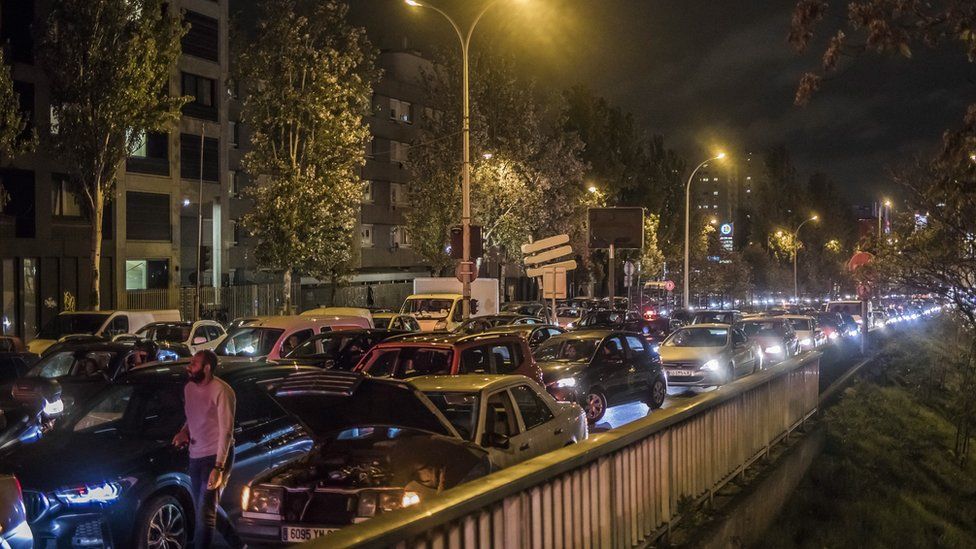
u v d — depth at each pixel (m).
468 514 4.57
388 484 7.38
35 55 33.72
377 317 27.81
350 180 41.12
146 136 43.22
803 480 12.43
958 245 13.07
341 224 41.00
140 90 33.38
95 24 32.75
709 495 8.73
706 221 85.94
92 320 27.86
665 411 7.71
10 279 37.12
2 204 34.41
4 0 36.78
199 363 8.00
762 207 95.88
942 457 15.64
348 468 7.70
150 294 43.19
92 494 7.82
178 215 44.91
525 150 48.84
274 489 7.39
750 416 10.69
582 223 56.72
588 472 5.98
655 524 7.22
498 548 4.83
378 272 67.12
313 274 42.97
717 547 7.79
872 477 13.02
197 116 46.72
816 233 93.38
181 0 45.03
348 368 16.61
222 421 7.93
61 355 16.94
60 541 7.68
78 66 32.91
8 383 15.76
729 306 89.31
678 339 24.00
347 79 39.44
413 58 71.56
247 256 58.97
